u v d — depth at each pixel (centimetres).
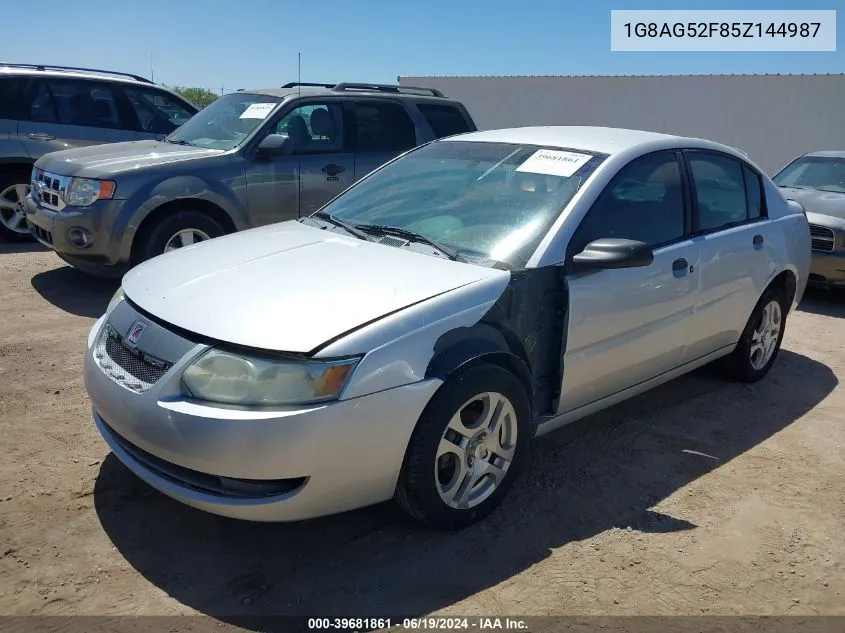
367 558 292
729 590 284
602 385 370
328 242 361
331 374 260
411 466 285
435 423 284
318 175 686
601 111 2098
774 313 502
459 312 295
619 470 374
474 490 316
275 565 286
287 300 287
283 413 257
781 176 904
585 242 347
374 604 266
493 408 310
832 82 1842
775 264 475
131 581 272
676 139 426
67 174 611
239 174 641
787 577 293
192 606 261
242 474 259
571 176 369
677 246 397
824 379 526
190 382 268
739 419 445
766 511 341
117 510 315
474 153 421
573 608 269
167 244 621
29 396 424
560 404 347
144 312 301
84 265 620
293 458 258
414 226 374
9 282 677
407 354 275
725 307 439
